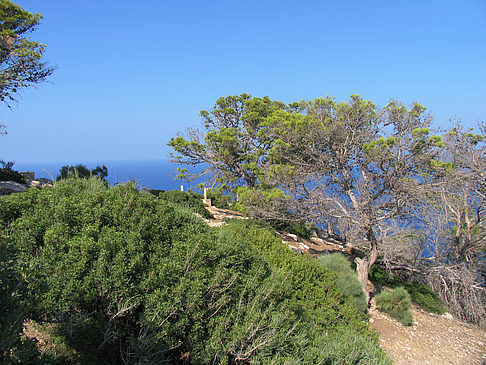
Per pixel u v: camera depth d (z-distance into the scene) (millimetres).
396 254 12031
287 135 12820
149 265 4254
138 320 3770
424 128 10078
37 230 4016
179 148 19328
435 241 13984
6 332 2377
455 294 13070
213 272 4676
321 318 6609
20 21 12375
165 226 5109
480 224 13211
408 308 10992
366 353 5355
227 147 18938
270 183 13891
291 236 16422
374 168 11062
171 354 3879
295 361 4207
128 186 5730
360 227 10609
